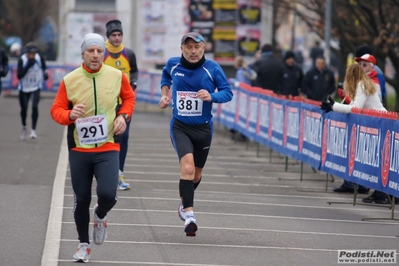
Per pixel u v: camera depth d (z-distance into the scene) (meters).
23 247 13.73
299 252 14.00
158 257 13.26
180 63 15.14
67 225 15.66
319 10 46.44
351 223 17.02
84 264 12.62
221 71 15.13
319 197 20.59
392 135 16.16
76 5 61.03
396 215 18.23
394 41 38.84
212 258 13.31
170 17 57.19
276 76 33.50
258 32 56.84
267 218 17.22
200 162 15.45
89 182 12.64
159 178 22.84
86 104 12.51
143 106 55.25
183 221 16.50
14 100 55.12
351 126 18.50
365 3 38.62
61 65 59.09
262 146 33.19
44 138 32.59
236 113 33.00
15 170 23.14
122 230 15.38
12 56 62.16
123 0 60.34
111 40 20.09
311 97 32.25
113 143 12.71
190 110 15.02
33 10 94.75
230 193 20.64
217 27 56.88
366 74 19.72
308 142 21.97
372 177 17.17
